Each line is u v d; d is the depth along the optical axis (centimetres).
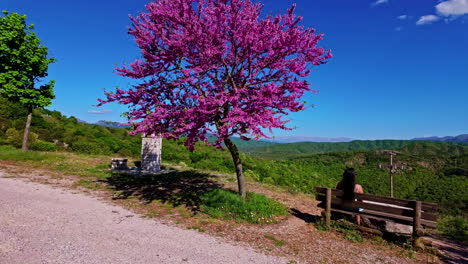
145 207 816
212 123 750
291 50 739
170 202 897
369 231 691
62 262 400
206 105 646
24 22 1861
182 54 773
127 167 1794
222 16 691
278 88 700
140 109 745
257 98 650
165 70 783
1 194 792
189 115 668
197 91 758
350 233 695
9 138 2309
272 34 734
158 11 702
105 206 782
